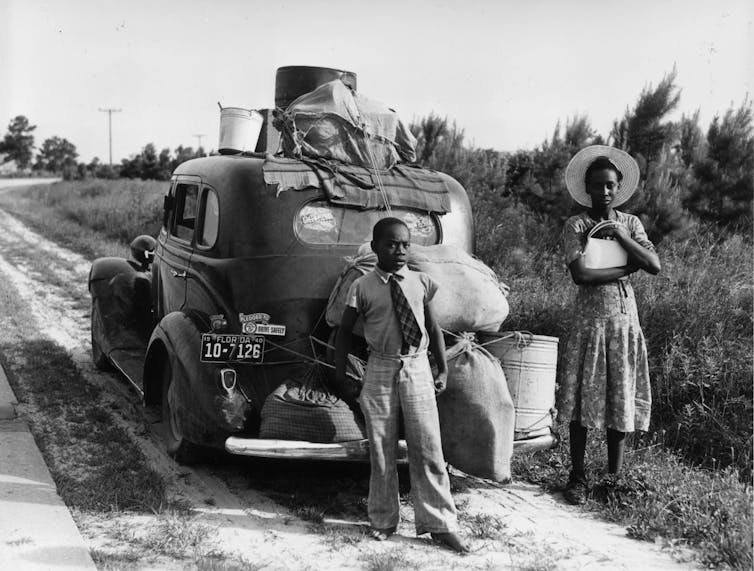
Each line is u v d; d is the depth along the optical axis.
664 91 10.10
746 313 6.43
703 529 4.15
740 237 8.97
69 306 10.92
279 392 4.40
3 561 3.67
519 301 7.32
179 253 5.71
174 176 6.27
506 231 9.84
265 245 4.65
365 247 4.62
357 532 4.25
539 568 3.80
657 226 8.87
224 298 4.78
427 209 5.09
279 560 3.89
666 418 5.83
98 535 4.09
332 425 4.23
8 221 23.86
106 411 6.25
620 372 4.55
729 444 5.37
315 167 4.82
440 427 4.28
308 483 5.02
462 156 12.30
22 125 79.94
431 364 4.34
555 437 4.75
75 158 81.50
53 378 7.04
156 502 4.51
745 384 5.68
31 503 4.39
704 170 10.12
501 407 4.22
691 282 6.78
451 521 4.02
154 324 7.03
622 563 3.94
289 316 4.58
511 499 4.87
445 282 4.32
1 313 9.92
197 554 3.88
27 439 5.46
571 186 4.86
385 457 4.07
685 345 6.09
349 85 6.18
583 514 4.62
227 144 5.86
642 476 4.77
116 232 19.31
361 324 4.24
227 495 4.79
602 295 4.58
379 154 5.22
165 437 5.50
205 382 4.65
